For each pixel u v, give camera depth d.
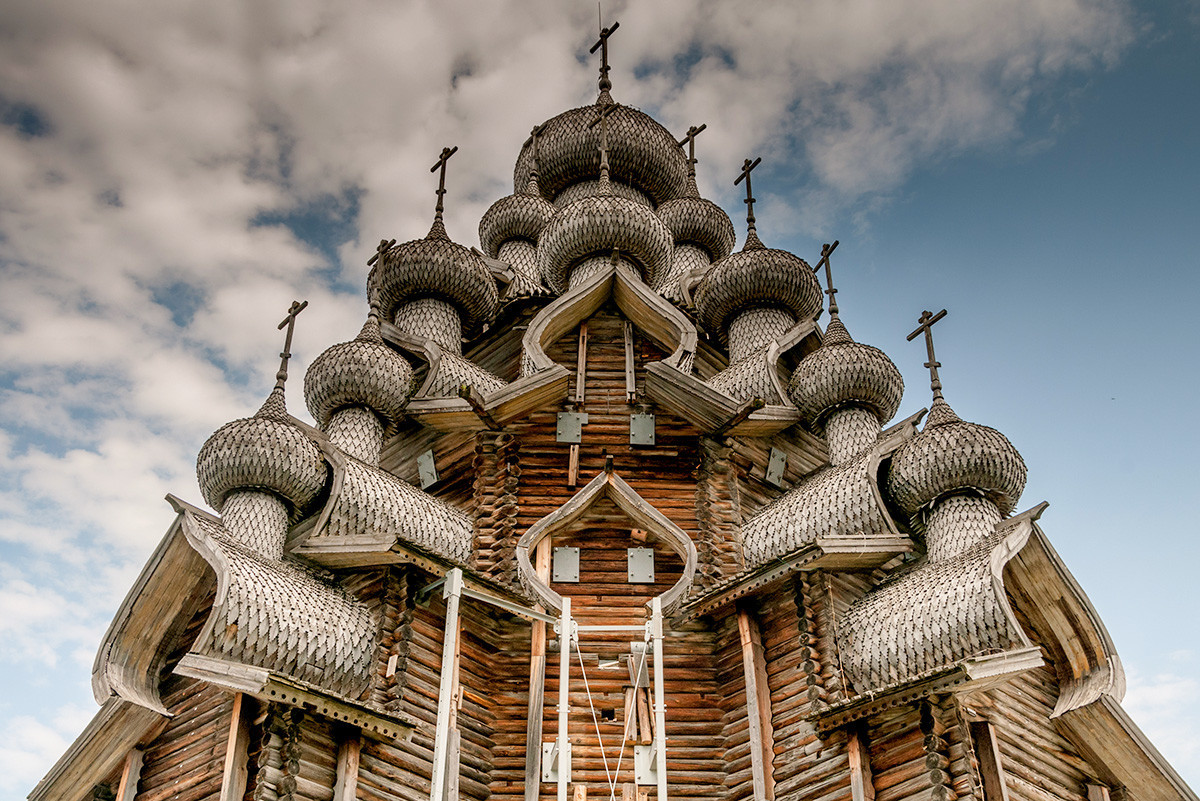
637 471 18.31
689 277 24.67
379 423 20.17
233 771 13.49
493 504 18.00
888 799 13.91
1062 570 15.72
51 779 15.10
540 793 15.25
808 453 20.19
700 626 16.80
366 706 14.10
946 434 17.06
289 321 20.56
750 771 15.24
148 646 15.57
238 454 17.17
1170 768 15.34
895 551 15.75
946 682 13.45
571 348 19.86
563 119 29.53
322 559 16.16
